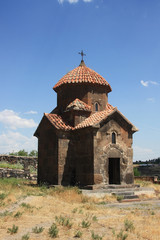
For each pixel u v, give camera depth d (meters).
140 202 15.40
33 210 10.84
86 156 18.20
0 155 29.56
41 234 7.49
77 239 7.20
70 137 19.47
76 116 19.86
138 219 10.02
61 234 7.61
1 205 11.51
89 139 18.09
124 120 19.38
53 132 19.70
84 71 22.41
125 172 18.95
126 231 8.16
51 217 9.91
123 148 19.12
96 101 21.58
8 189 15.44
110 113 18.66
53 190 15.92
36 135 22.31
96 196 15.96
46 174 20.22
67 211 11.25
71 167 19.12
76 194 15.14
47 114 20.48
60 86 22.11
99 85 21.69
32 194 14.62
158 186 22.41
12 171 25.09
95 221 9.41
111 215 10.91
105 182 17.73
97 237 7.16
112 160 20.05
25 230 7.88
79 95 21.38
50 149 19.95
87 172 17.91
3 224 8.48
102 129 18.30
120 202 15.27
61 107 22.34
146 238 7.56
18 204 11.97
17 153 40.59
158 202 15.41
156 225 9.03
